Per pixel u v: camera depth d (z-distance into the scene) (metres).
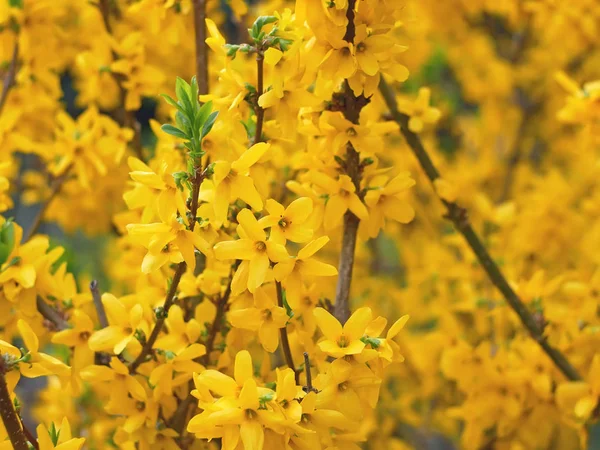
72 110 2.16
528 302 1.02
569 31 1.28
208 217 0.82
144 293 0.90
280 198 1.00
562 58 1.66
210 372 0.80
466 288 1.11
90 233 1.45
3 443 0.83
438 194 0.98
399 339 1.35
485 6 1.62
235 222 0.86
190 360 0.86
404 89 1.58
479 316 1.11
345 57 0.83
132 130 1.07
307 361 0.81
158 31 0.96
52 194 1.09
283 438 0.80
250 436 0.78
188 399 0.89
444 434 1.51
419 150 0.99
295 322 0.89
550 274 1.35
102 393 1.00
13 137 1.02
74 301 0.92
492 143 1.90
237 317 0.81
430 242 1.54
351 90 0.86
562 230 1.29
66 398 1.06
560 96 1.76
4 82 1.07
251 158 0.80
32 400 1.58
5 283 0.87
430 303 1.36
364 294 1.47
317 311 0.81
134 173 0.80
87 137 1.03
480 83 1.84
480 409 1.00
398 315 1.53
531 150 2.01
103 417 1.06
